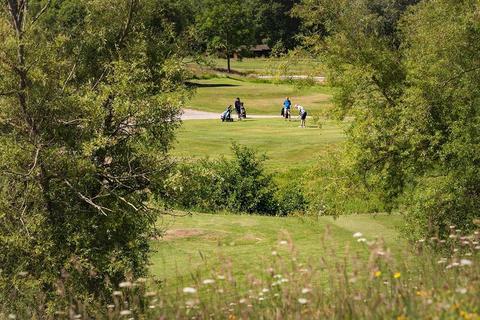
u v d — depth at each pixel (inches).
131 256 1309.1
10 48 1235.2
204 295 889.5
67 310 1073.5
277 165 3440.0
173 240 1975.9
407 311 546.6
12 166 1214.9
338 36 2011.6
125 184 1341.0
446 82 1781.5
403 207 1951.3
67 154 1258.6
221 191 2728.8
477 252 916.6
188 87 1424.7
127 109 1272.1
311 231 2094.0
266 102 7076.8
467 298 549.0
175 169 1343.5
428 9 1918.1
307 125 5083.7
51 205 1267.2
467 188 1745.8
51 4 1347.2
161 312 737.6
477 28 1739.7
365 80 1987.0
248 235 2033.7
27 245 1176.8
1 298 1164.5
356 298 609.3
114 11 1402.6
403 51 2006.6
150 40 1421.0
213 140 4224.9
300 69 2085.4
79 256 1212.5
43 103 1259.2
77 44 1375.5
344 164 1937.7
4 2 1293.1
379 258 683.4
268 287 692.1
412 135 1823.3
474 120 1742.1
